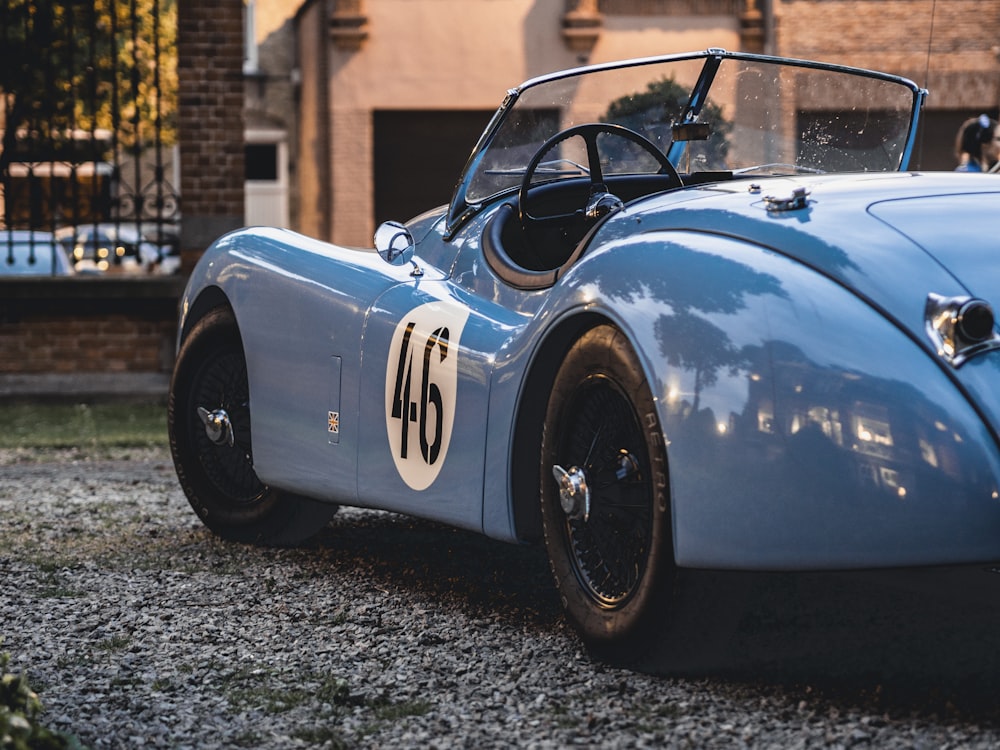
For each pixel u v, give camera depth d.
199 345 5.29
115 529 5.63
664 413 3.21
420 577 4.62
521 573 4.66
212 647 3.77
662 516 3.25
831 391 3.01
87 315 12.67
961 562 2.94
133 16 12.80
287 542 5.22
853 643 3.60
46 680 3.46
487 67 27.14
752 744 2.87
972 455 2.91
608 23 26.58
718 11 26.11
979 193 3.50
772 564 3.08
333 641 3.82
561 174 4.62
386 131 27.55
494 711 3.16
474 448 3.93
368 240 27.62
